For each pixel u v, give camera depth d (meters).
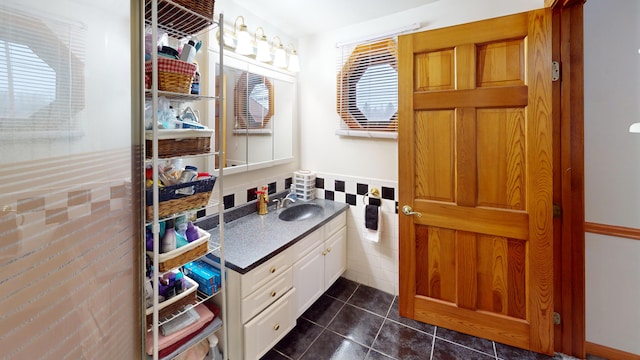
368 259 2.41
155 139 1.02
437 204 1.85
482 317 1.80
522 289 1.70
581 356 1.65
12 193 0.43
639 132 1.46
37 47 0.48
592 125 1.56
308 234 1.88
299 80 2.59
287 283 1.72
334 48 2.38
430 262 1.93
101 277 0.66
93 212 0.63
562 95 1.57
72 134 0.56
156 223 1.04
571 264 1.64
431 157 1.85
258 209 2.20
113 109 0.72
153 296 1.06
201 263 1.53
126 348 0.80
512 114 1.62
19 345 0.44
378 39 2.17
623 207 1.53
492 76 1.65
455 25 1.75
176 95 1.17
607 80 1.51
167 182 1.15
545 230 1.61
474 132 1.71
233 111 1.95
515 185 1.66
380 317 2.04
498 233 1.71
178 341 1.24
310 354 1.70
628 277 1.55
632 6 1.44
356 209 2.42
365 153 2.35
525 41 1.56
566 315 1.67
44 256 0.49
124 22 0.78
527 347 1.71
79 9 0.58
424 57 1.81
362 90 2.29
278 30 2.32
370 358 1.67
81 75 0.59
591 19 1.53
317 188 2.60
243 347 1.44
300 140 2.65
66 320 0.54
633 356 1.57
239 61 1.95
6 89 0.42
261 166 2.21
